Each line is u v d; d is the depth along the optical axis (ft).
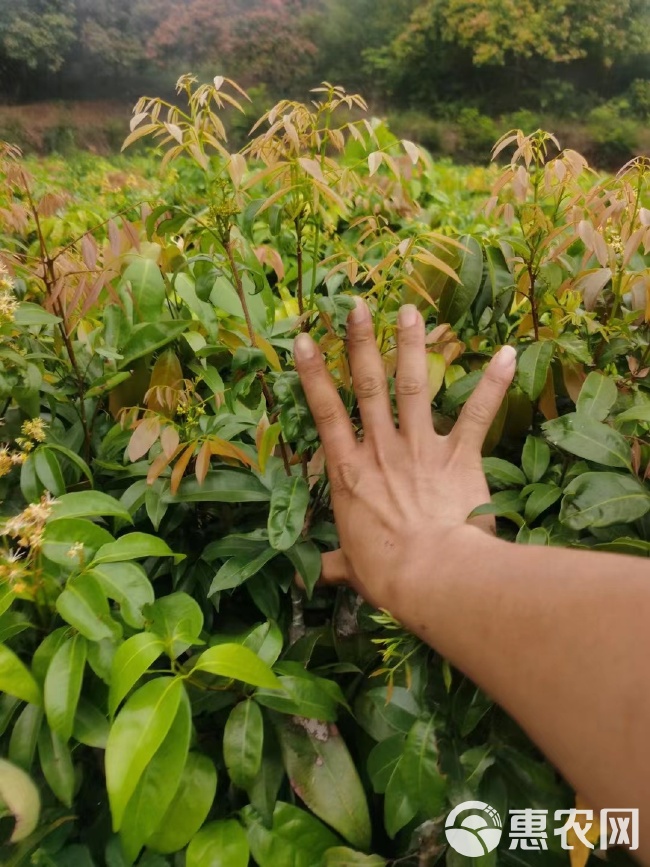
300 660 2.49
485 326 3.05
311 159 2.50
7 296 2.58
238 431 2.85
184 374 3.33
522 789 2.16
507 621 1.51
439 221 7.72
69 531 2.28
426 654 2.16
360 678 2.58
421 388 2.20
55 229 7.07
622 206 2.57
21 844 2.10
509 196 2.76
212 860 2.04
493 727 2.20
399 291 2.89
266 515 3.02
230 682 2.27
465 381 2.66
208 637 2.50
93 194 11.37
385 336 2.48
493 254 2.90
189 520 3.03
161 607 2.31
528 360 2.60
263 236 5.37
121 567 2.25
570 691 1.34
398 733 2.32
